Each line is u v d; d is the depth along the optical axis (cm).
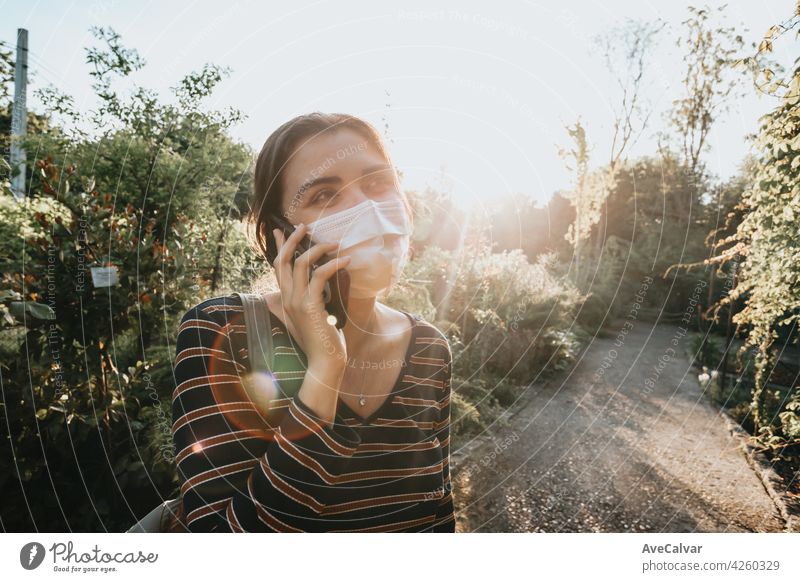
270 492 75
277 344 89
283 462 76
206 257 300
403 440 100
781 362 704
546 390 712
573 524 359
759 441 518
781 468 468
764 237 443
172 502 127
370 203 92
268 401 86
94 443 218
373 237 90
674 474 457
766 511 395
